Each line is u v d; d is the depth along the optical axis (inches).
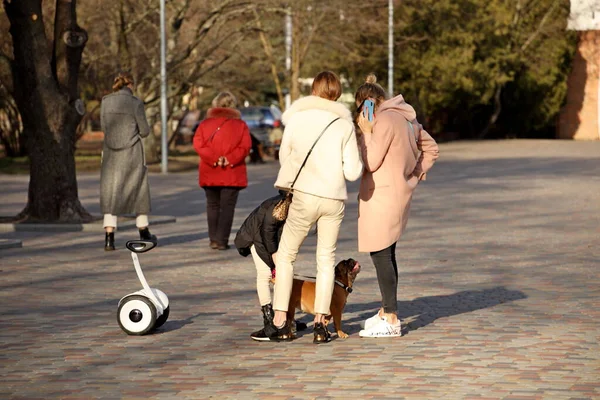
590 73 3051.2
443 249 710.5
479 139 3004.4
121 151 728.3
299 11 2095.2
